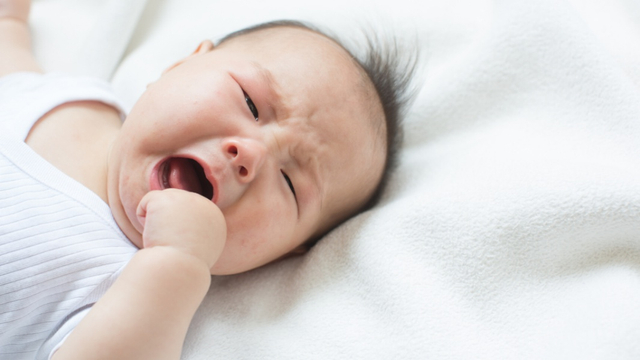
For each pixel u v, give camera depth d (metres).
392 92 1.08
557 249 0.87
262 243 0.87
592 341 0.78
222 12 1.34
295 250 1.03
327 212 0.99
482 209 0.90
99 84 1.11
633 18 1.16
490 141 1.04
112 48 1.27
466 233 0.89
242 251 0.87
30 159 0.89
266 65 0.90
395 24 1.26
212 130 0.82
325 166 0.92
